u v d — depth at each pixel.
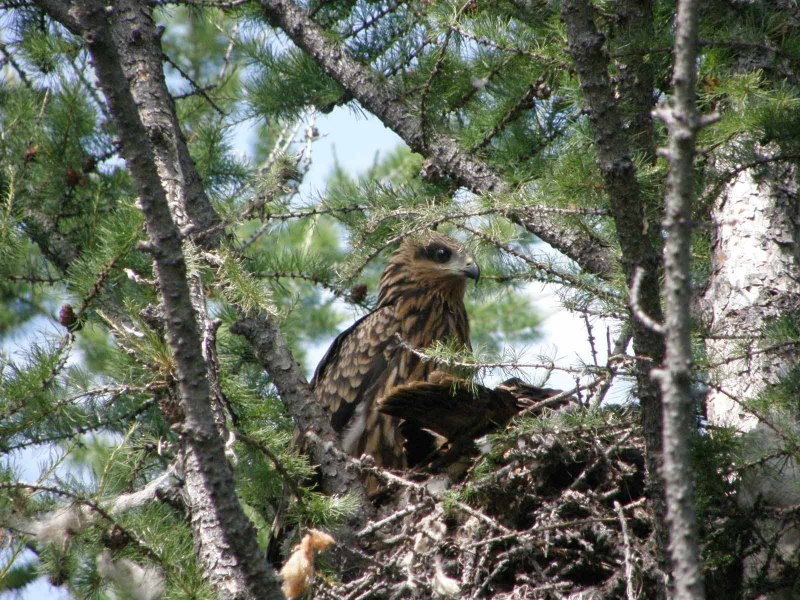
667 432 5.31
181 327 7.26
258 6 13.98
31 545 9.22
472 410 11.19
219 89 15.88
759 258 10.38
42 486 8.55
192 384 7.30
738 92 9.38
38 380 9.68
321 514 9.41
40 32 14.15
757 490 9.16
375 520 10.38
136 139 7.14
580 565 10.09
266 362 10.75
